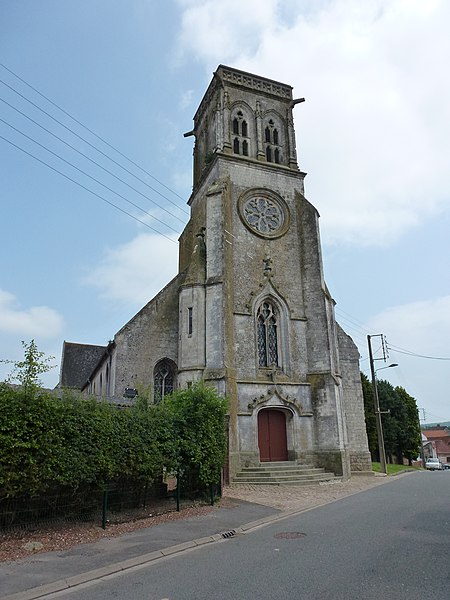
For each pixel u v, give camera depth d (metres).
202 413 17.31
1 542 10.85
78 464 12.09
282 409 27.56
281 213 32.28
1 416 10.78
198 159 38.50
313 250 31.22
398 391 63.25
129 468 13.78
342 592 7.12
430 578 7.64
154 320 29.88
